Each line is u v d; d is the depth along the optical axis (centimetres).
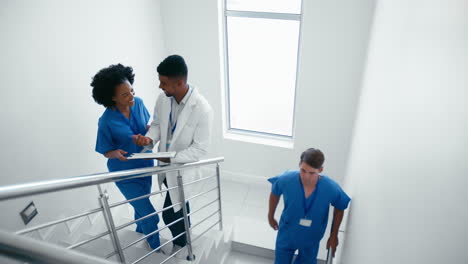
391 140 143
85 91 256
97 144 210
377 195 155
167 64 183
